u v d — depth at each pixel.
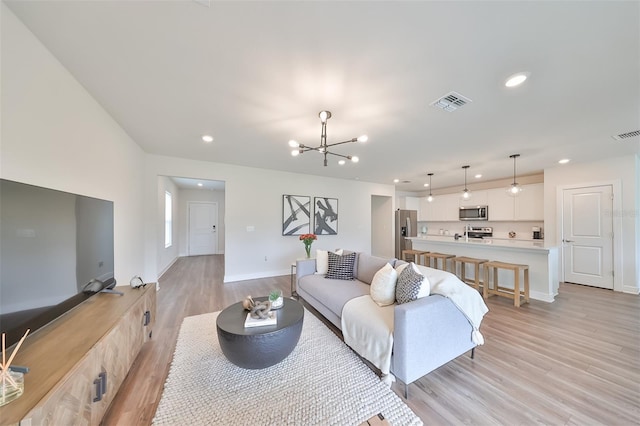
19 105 1.38
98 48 1.56
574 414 1.48
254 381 1.79
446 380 1.81
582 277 4.41
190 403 1.57
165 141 3.35
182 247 8.17
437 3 1.23
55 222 1.49
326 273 3.42
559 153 3.84
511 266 3.45
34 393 0.95
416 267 2.35
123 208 2.94
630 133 2.97
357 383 1.77
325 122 2.52
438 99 2.18
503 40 1.48
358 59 1.66
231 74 1.83
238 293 3.96
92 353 1.25
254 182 4.98
